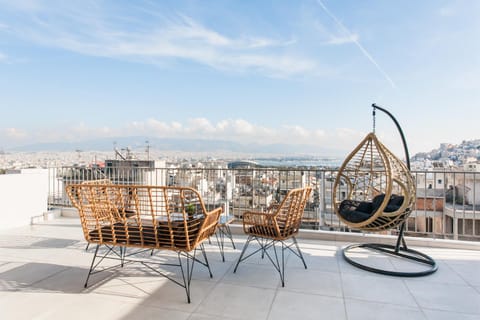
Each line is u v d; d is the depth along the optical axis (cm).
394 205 352
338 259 348
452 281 286
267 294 257
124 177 623
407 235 427
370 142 383
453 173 412
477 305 240
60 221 572
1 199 501
